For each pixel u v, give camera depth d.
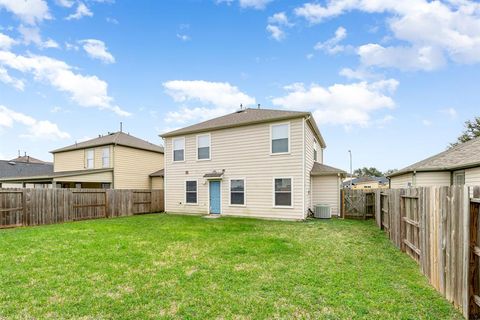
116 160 19.64
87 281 4.43
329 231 9.42
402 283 4.31
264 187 13.35
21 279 4.51
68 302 3.66
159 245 7.02
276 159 13.12
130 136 23.05
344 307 3.48
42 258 5.78
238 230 9.51
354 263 5.42
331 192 14.38
